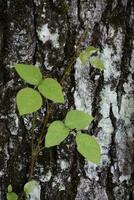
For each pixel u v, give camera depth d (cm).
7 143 88
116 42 88
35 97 75
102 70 88
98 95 88
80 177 90
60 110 87
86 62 87
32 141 85
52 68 85
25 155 88
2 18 84
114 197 92
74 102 87
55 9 84
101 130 89
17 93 79
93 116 89
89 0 85
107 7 86
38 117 86
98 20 86
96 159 76
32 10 84
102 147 90
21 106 74
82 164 90
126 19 88
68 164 89
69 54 85
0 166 88
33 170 88
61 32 85
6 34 84
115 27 87
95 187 91
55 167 89
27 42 84
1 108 86
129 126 91
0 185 89
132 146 92
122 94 90
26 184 86
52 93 76
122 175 92
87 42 86
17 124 87
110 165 91
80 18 85
